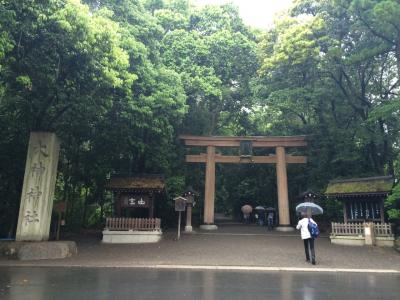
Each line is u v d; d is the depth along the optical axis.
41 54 14.50
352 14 22.33
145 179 22.72
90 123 21.86
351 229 20.72
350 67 26.33
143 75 21.66
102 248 18.77
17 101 18.34
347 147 25.86
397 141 27.03
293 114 33.53
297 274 12.09
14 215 21.69
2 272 11.68
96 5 23.64
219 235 23.80
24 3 12.95
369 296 8.32
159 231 21.47
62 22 13.34
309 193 25.33
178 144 29.94
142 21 25.30
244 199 42.62
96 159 25.88
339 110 28.41
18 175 21.81
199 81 28.27
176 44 30.02
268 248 18.61
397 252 17.95
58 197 28.80
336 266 14.21
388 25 20.44
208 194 28.34
